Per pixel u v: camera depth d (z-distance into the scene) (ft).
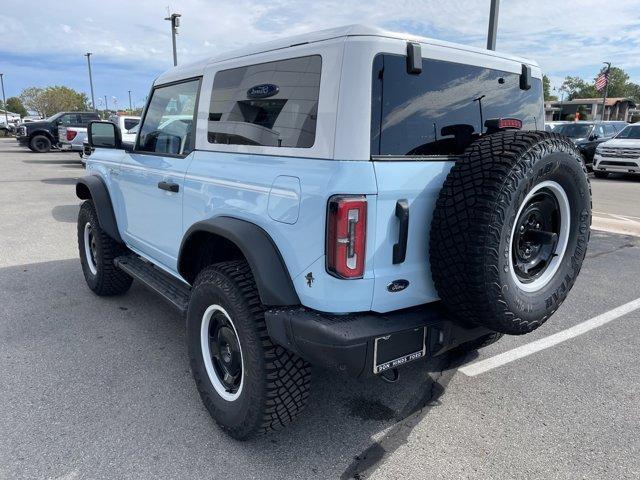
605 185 48.11
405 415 9.93
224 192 9.04
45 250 21.90
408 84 7.70
